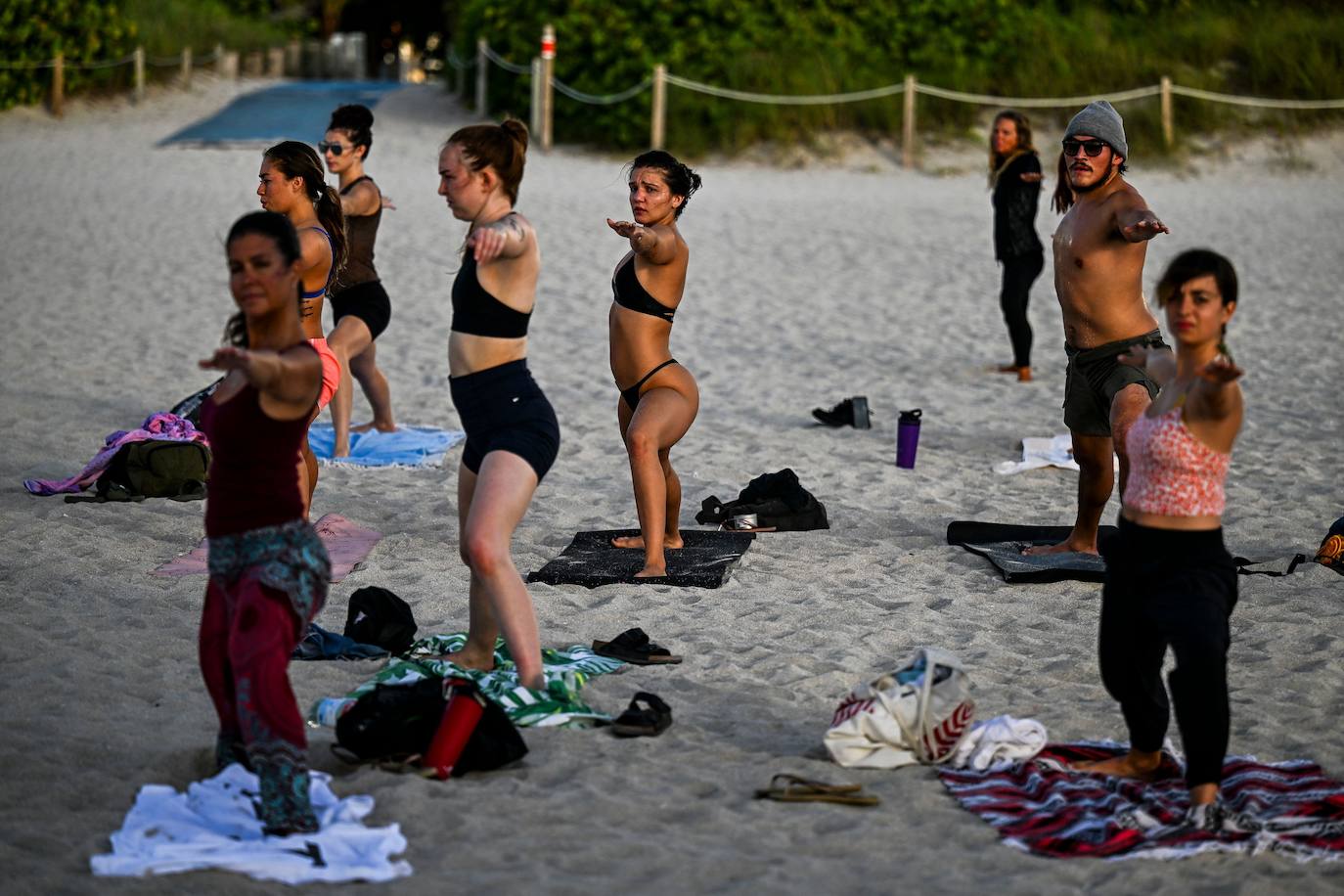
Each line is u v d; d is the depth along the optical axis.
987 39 47.09
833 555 13.07
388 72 81.56
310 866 7.03
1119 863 7.40
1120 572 7.99
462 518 9.51
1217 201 38.38
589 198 37.28
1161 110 44.75
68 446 16.23
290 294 7.40
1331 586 12.25
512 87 48.88
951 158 44.41
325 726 9.03
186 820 7.43
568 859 7.30
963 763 8.61
